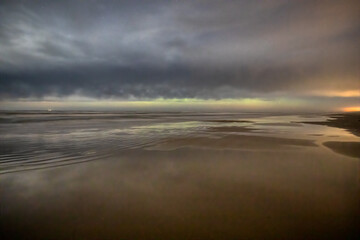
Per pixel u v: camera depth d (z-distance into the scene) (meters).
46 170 6.82
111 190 5.25
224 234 3.49
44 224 3.80
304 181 5.85
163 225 3.76
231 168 7.07
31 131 17.52
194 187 5.45
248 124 26.45
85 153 9.27
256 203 4.56
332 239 3.34
